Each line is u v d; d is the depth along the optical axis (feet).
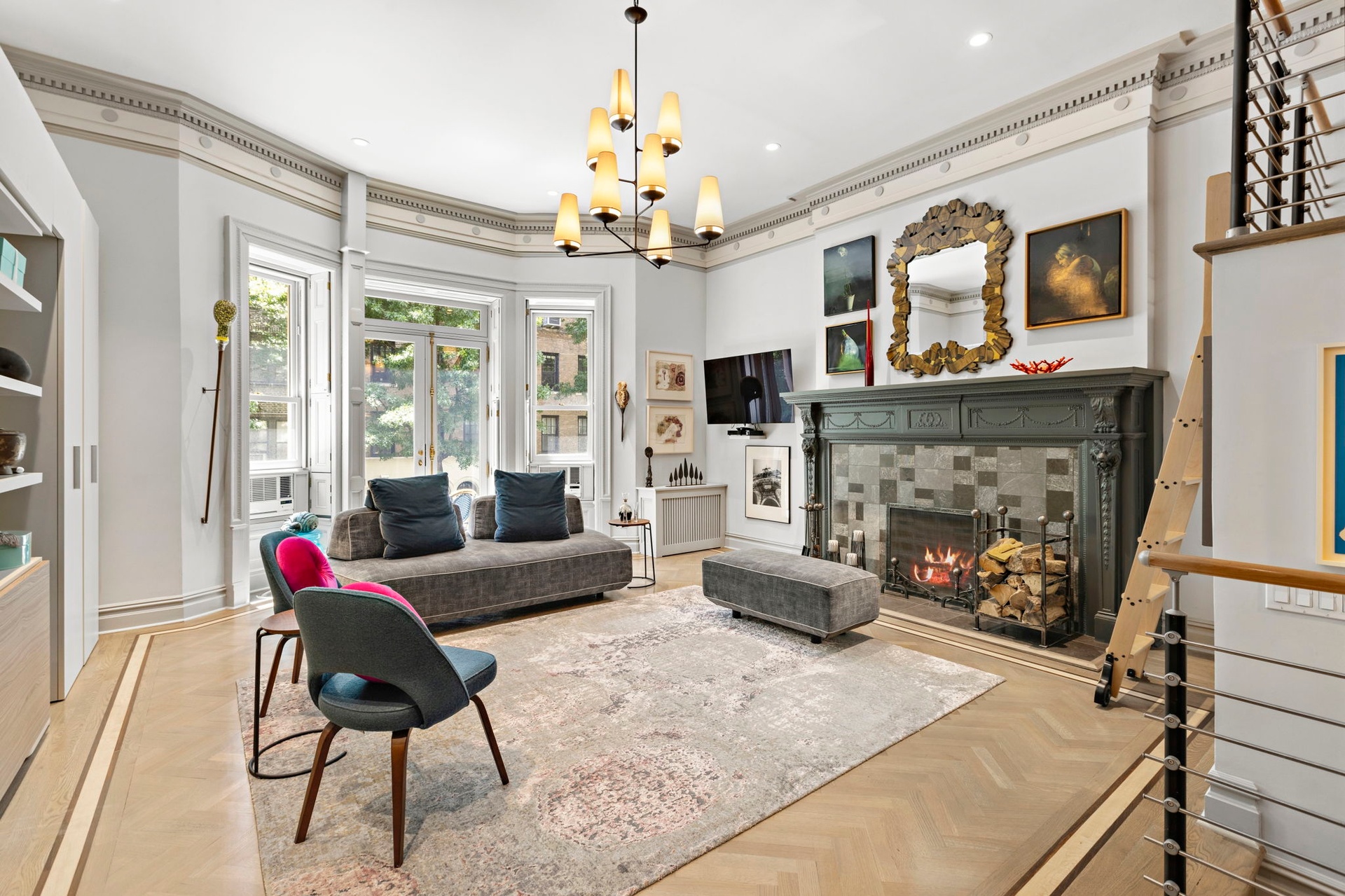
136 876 5.66
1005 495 13.50
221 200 13.98
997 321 13.76
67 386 9.64
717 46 11.29
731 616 13.75
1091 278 12.31
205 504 13.64
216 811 6.66
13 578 7.14
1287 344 5.72
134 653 11.28
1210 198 9.02
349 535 13.44
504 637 12.37
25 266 9.38
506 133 14.69
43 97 11.77
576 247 11.21
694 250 22.24
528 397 20.74
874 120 14.01
